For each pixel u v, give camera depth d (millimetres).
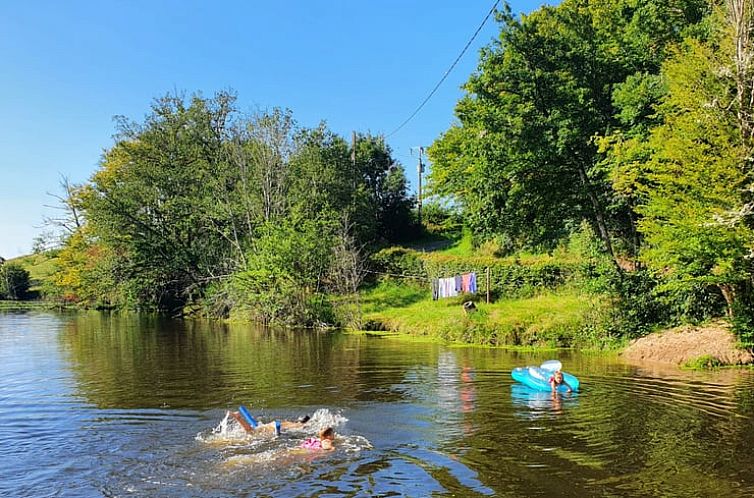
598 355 19625
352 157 47969
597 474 7941
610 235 25938
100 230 45438
